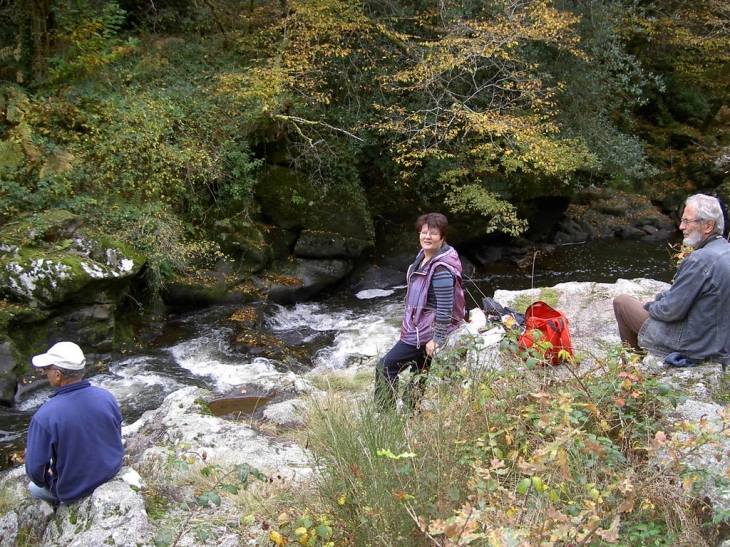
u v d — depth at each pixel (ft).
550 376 11.65
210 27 40.45
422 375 11.97
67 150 28.48
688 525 8.94
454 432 10.00
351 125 36.78
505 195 39.01
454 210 37.17
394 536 8.48
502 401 10.52
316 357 27.45
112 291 26.35
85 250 26.02
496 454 9.18
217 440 14.73
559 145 36.45
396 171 39.04
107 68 33.37
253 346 27.32
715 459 9.77
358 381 21.61
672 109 60.39
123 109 30.37
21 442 20.04
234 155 32.48
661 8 51.52
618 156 41.65
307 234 35.17
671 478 9.57
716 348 12.24
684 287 12.21
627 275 39.78
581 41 39.86
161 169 30.45
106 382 23.85
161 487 11.98
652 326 13.08
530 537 7.39
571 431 8.00
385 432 10.09
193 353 26.58
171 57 36.55
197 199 32.24
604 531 7.41
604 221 49.16
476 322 14.25
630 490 8.44
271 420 17.31
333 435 10.23
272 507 10.95
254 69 32.91
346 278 36.52
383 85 35.45
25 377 23.21
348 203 36.22
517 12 35.91
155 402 22.43
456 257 13.56
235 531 10.41
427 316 13.67
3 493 14.80
